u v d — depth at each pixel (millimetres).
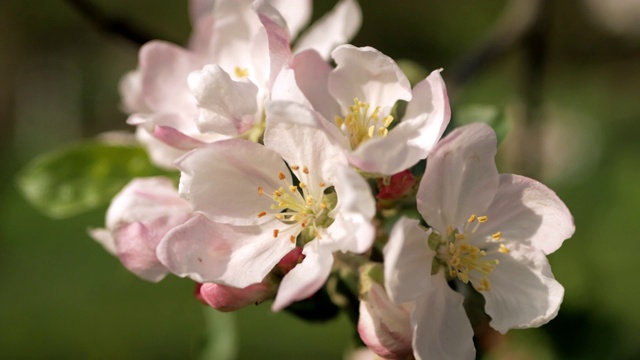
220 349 419
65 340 880
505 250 334
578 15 1180
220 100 341
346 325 761
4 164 1301
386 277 310
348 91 343
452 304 334
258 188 336
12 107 1554
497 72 863
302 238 336
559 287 333
